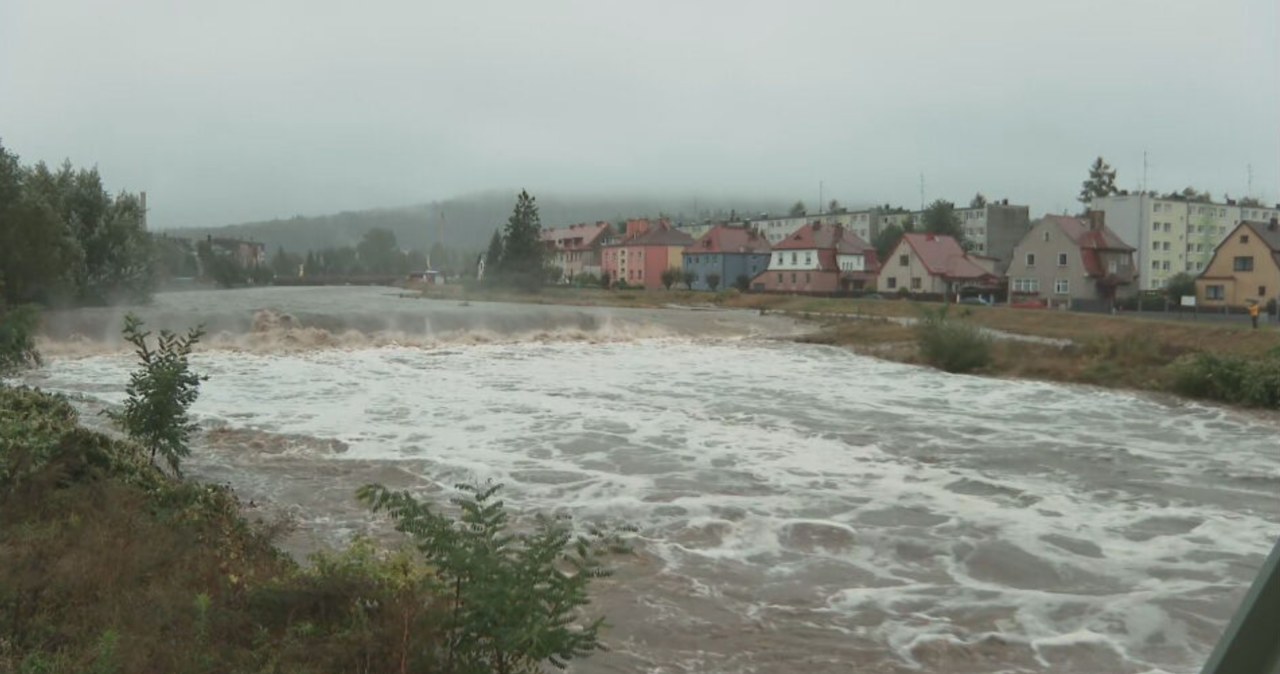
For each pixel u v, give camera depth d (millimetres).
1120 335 41438
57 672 4508
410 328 38219
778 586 8430
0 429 8148
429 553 5398
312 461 13586
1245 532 10758
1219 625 7664
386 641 5266
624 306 67375
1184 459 15555
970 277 79062
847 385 25500
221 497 9070
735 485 12555
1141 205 85812
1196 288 68312
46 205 35094
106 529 6738
